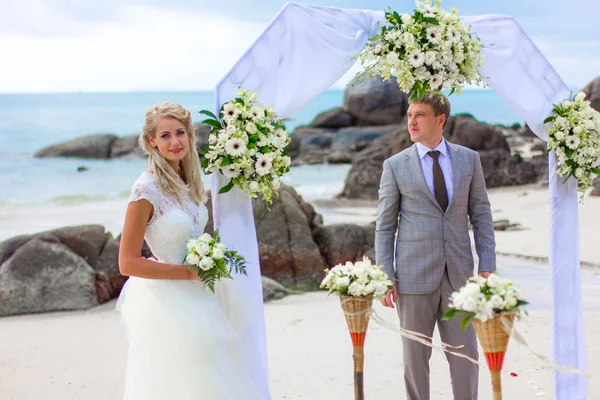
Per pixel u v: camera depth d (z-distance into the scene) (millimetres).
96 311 7383
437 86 3512
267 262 8320
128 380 3275
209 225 8188
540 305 6895
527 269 8656
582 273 8273
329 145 29156
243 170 3436
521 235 10891
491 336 2533
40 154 28312
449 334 3695
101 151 28422
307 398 4543
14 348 5941
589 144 3984
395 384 4781
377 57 3611
